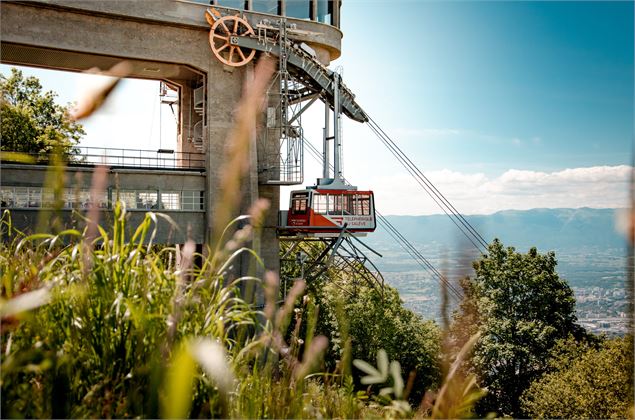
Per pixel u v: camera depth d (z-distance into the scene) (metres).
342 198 26.09
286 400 2.84
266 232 27.17
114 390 2.52
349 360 2.75
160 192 24.97
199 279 2.93
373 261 23.83
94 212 2.90
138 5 24.61
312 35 28.73
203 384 2.75
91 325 2.74
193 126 30.67
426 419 2.00
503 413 32.78
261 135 27.55
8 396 2.44
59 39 23.62
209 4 26.30
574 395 26.84
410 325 35.09
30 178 21.81
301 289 2.79
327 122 27.97
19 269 3.17
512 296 34.34
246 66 26.84
